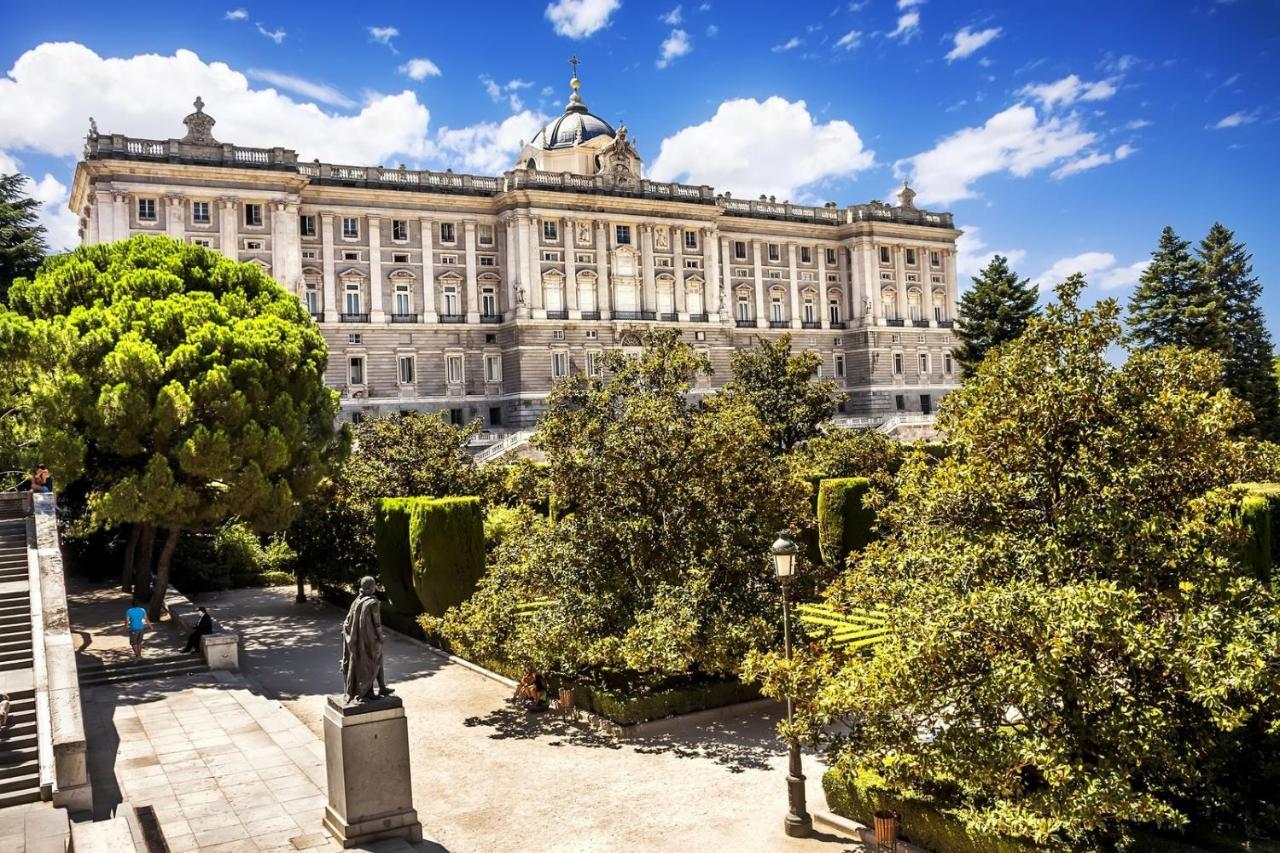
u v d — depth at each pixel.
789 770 19.83
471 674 32.72
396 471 46.97
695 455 28.94
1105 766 15.39
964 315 80.69
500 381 93.44
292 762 23.62
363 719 18.81
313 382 41.12
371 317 87.31
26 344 34.88
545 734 26.06
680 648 25.23
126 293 39.91
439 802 21.33
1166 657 15.15
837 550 40.22
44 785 20.33
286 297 44.84
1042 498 18.72
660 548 28.81
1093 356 18.83
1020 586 16.39
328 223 86.06
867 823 19.41
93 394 35.53
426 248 90.31
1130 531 17.23
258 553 54.84
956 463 20.19
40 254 61.44
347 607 45.09
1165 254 73.69
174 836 19.27
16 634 27.53
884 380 111.00
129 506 34.97
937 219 116.62
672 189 99.19
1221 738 16.28
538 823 20.09
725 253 104.50
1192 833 16.61
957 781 17.05
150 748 24.73
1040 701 15.65
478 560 36.91
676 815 20.45
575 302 93.38
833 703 17.52
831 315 112.56
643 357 31.78
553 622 27.28
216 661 32.75
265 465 37.28
